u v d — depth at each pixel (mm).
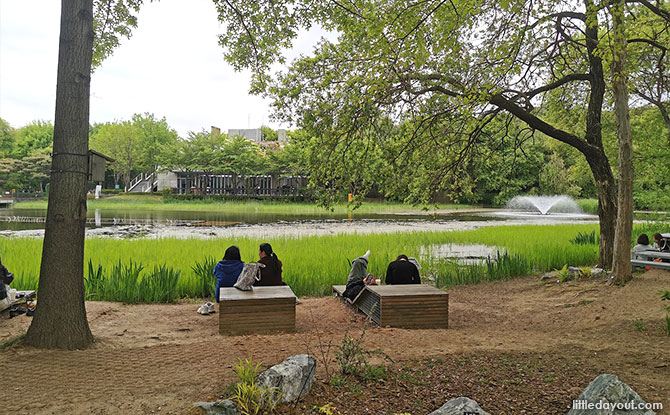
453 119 11445
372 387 4164
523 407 3834
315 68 10031
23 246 14305
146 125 74812
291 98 9953
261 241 17281
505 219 38156
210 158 63219
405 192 12055
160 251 13969
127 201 60969
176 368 4547
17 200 59250
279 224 30438
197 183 73250
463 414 3375
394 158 10867
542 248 15031
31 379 4258
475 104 9617
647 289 8086
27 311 6922
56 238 5387
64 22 5543
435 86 10375
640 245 10617
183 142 64375
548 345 5770
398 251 15148
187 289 9789
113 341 5727
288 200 61406
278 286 7395
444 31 8242
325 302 9070
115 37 8797
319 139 10781
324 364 4590
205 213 42719
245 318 6375
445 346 5613
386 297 6891
